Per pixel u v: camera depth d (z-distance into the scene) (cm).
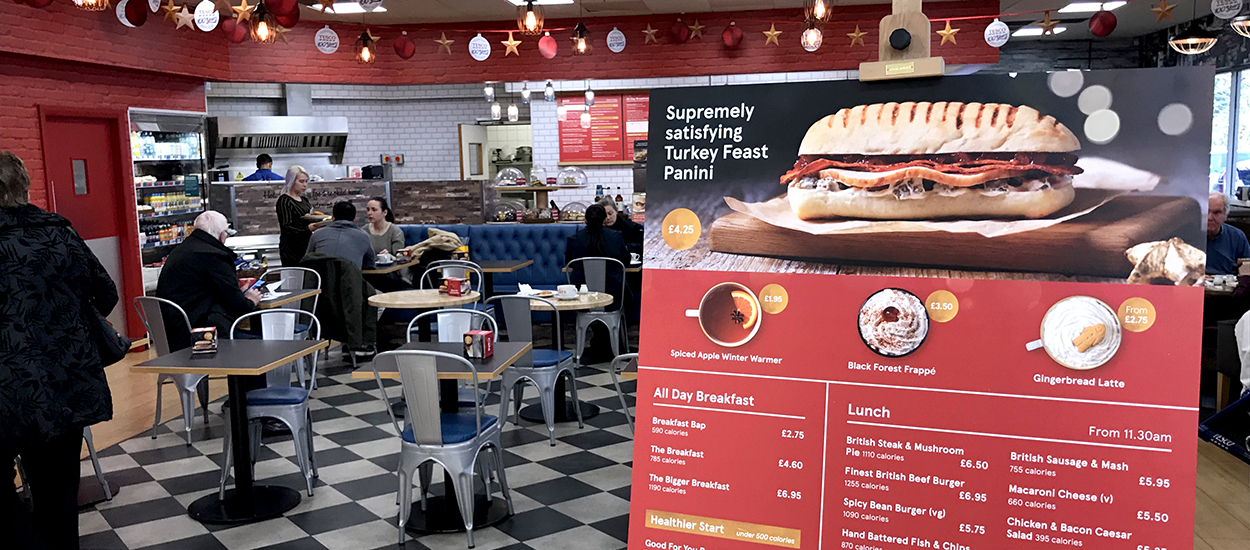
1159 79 171
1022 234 177
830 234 190
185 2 928
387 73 1167
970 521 177
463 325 493
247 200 998
